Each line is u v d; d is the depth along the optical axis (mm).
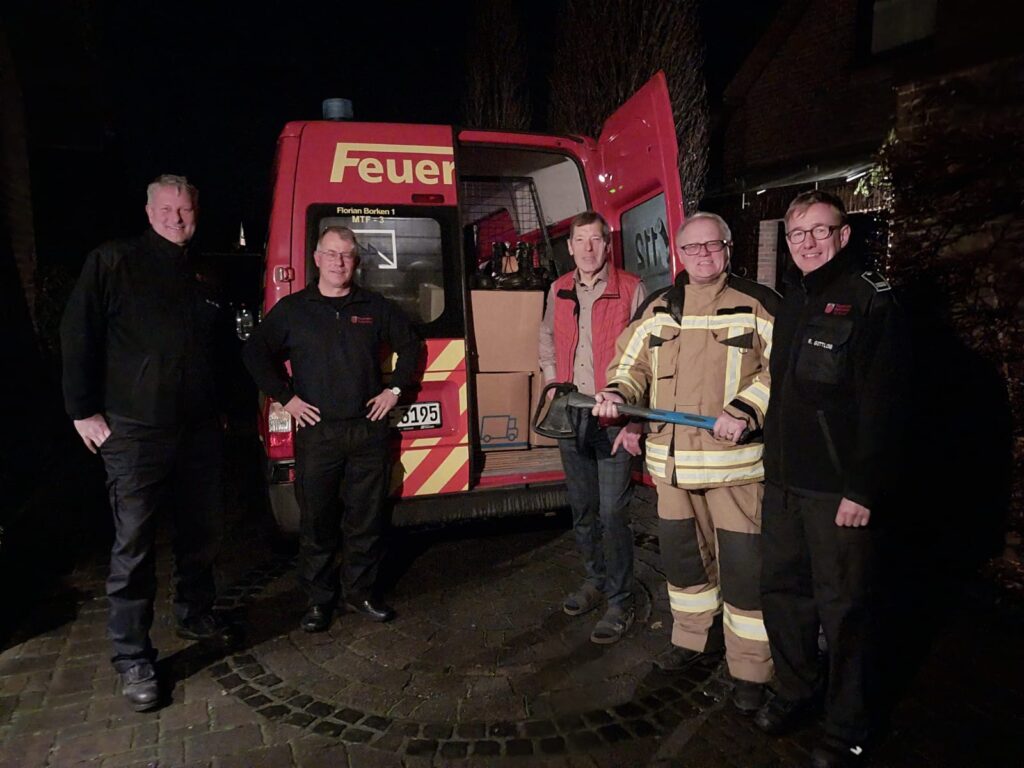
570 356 3342
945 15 3588
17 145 6996
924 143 3582
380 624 3346
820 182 7605
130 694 2662
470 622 3350
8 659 3062
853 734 2299
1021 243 3297
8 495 5141
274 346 3148
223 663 3016
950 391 3598
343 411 3104
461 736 2521
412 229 3639
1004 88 3342
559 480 3867
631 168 3961
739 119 9688
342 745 2477
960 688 2746
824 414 2244
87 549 4344
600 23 6723
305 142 3512
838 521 2188
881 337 2148
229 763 2383
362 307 3170
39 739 2506
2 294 6219
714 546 2828
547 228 5078
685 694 2756
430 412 3646
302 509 3193
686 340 2635
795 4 8555
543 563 4012
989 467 3480
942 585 3520
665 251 3824
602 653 3061
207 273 3113
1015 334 3346
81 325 2615
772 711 2510
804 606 2434
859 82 7965
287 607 3531
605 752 2436
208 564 3143
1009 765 2352
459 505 3703
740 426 2426
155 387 2744
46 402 6738
